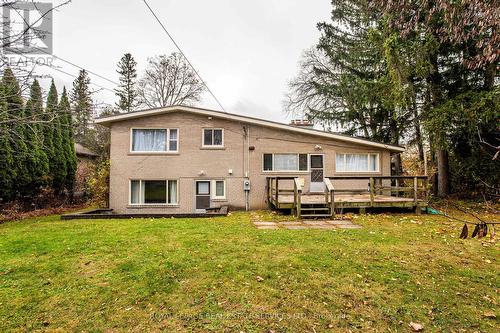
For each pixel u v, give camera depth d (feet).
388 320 10.69
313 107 65.31
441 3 14.58
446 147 38.70
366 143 43.68
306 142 44.29
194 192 43.32
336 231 24.40
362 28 57.31
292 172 44.04
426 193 35.73
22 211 43.91
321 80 64.23
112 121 42.75
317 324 10.42
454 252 18.31
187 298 12.29
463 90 39.65
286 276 14.46
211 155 43.68
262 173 43.88
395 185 47.32
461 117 35.99
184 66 86.94
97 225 28.50
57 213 46.34
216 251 18.47
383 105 46.19
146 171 43.09
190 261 16.56
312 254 17.76
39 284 13.75
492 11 11.80
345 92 57.67
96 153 77.20
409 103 41.27
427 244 20.20
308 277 14.34
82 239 22.04
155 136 43.65
